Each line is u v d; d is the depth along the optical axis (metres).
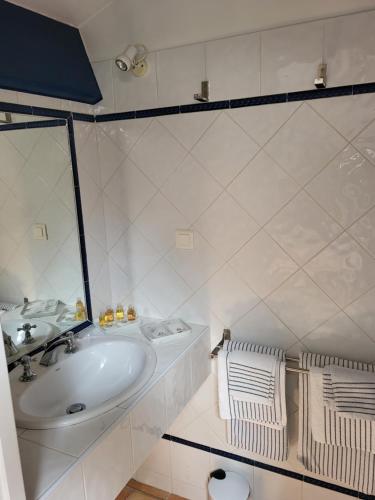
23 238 1.47
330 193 1.42
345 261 1.45
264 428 1.62
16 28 1.31
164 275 1.80
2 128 1.35
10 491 0.77
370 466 1.47
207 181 1.61
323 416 1.45
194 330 1.72
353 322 1.49
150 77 1.61
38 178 1.51
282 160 1.47
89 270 1.80
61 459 1.00
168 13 1.42
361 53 1.28
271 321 1.63
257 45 1.41
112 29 1.53
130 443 1.20
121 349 1.60
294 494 1.77
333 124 1.37
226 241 1.63
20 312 1.48
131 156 1.73
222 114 1.52
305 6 1.28
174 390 1.46
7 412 0.75
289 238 1.52
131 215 1.81
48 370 1.42
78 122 1.67
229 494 1.76
